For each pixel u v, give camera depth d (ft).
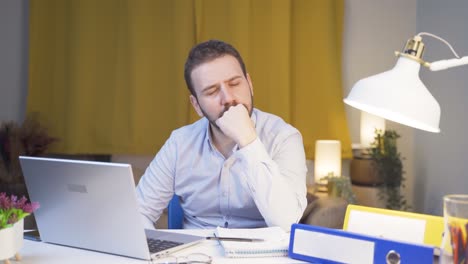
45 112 13.04
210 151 5.91
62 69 12.91
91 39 12.60
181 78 12.15
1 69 13.38
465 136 9.60
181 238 4.63
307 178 12.44
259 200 5.04
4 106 13.42
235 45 11.82
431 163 11.36
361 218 4.25
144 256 4.08
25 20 13.35
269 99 11.88
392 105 3.34
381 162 11.13
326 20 11.82
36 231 5.02
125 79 12.57
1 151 11.38
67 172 4.14
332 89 11.87
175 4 12.12
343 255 3.83
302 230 4.08
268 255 4.16
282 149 5.83
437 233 3.91
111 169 3.90
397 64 3.57
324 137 11.93
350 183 11.14
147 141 12.52
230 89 5.33
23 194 10.93
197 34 11.99
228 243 4.28
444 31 10.60
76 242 4.44
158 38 12.39
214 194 5.94
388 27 12.38
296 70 11.99
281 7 11.70
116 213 4.05
